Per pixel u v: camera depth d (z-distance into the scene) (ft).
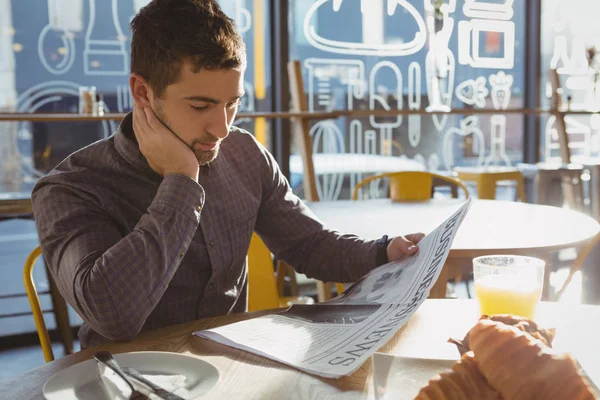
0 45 10.92
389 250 4.16
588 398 1.50
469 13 14.39
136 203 4.05
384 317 3.11
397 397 2.08
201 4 3.49
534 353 1.57
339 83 13.19
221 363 2.82
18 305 11.27
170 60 3.49
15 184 11.37
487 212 7.43
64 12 11.27
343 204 8.38
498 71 14.92
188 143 3.72
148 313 3.38
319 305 3.51
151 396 2.35
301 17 12.66
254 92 12.67
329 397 2.44
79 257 3.51
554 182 14.08
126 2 11.69
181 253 3.59
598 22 15.81
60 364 2.91
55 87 11.38
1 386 2.64
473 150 14.79
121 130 4.07
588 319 3.29
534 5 15.07
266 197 4.75
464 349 2.15
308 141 11.32
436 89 13.52
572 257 14.34
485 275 3.21
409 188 9.69
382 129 13.70
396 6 13.52
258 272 6.32
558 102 14.52
